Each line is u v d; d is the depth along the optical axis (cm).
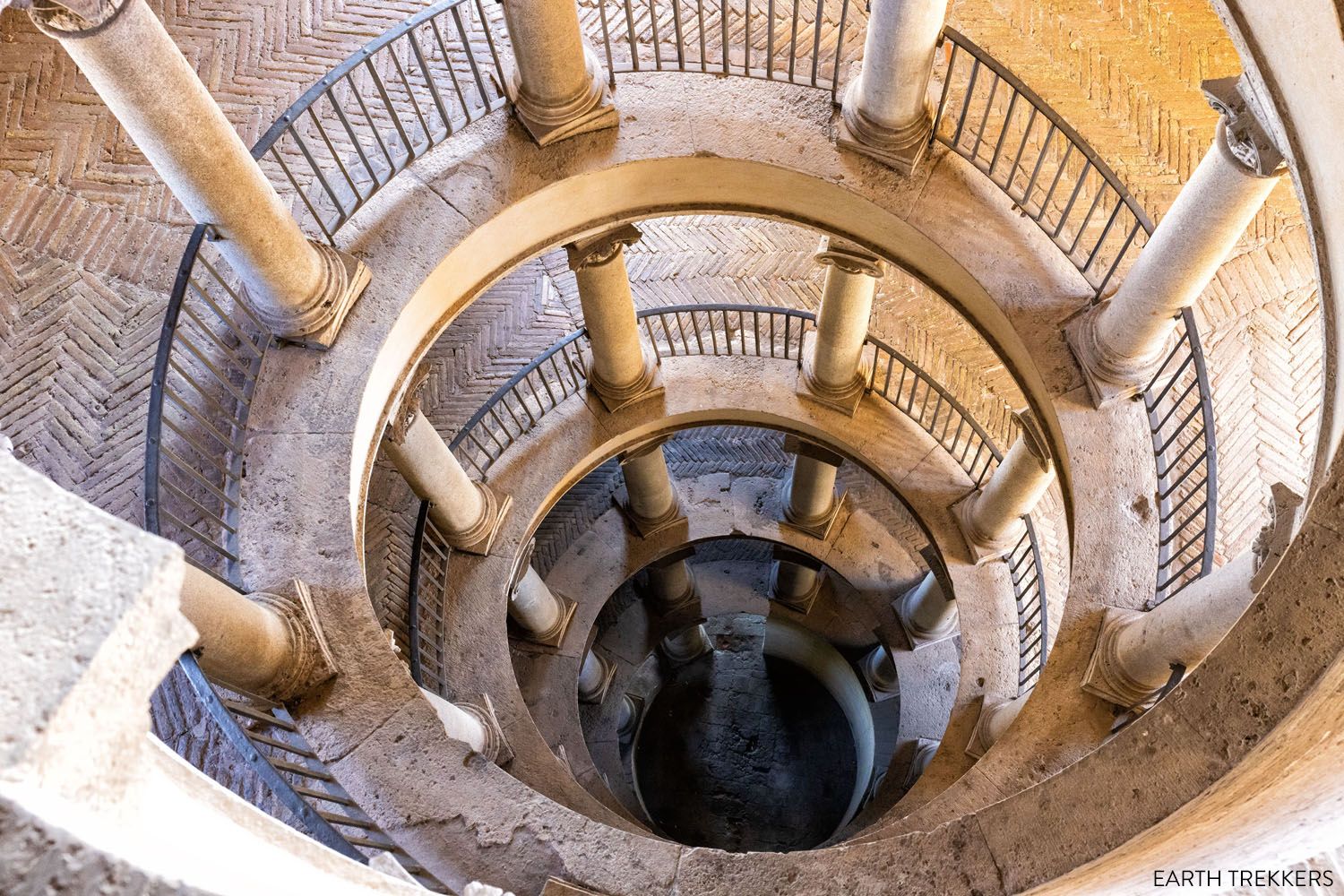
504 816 601
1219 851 410
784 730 2191
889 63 804
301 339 789
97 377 888
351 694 667
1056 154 1006
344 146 949
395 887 310
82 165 1009
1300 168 527
